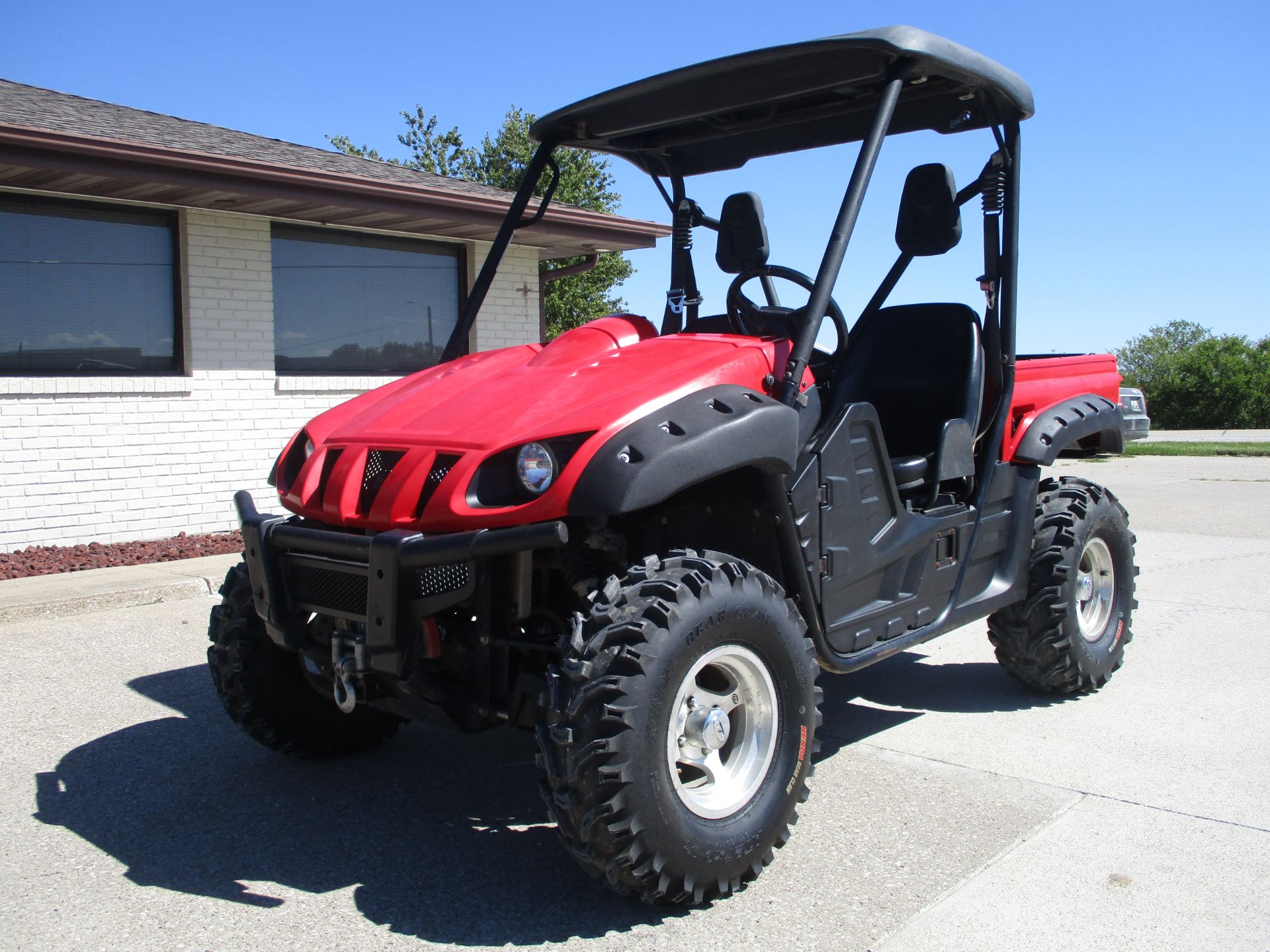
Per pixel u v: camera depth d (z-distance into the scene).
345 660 2.73
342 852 2.87
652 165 4.11
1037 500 4.18
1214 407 34.94
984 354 3.90
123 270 7.49
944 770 3.38
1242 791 3.16
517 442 2.57
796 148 4.00
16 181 6.73
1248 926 2.37
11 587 5.82
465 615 2.94
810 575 2.99
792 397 2.83
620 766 2.30
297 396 8.37
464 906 2.55
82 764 3.53
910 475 3.53
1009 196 3.71
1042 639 3.99
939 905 2.49
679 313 3.97
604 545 2.78
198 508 7.82
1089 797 3.13
